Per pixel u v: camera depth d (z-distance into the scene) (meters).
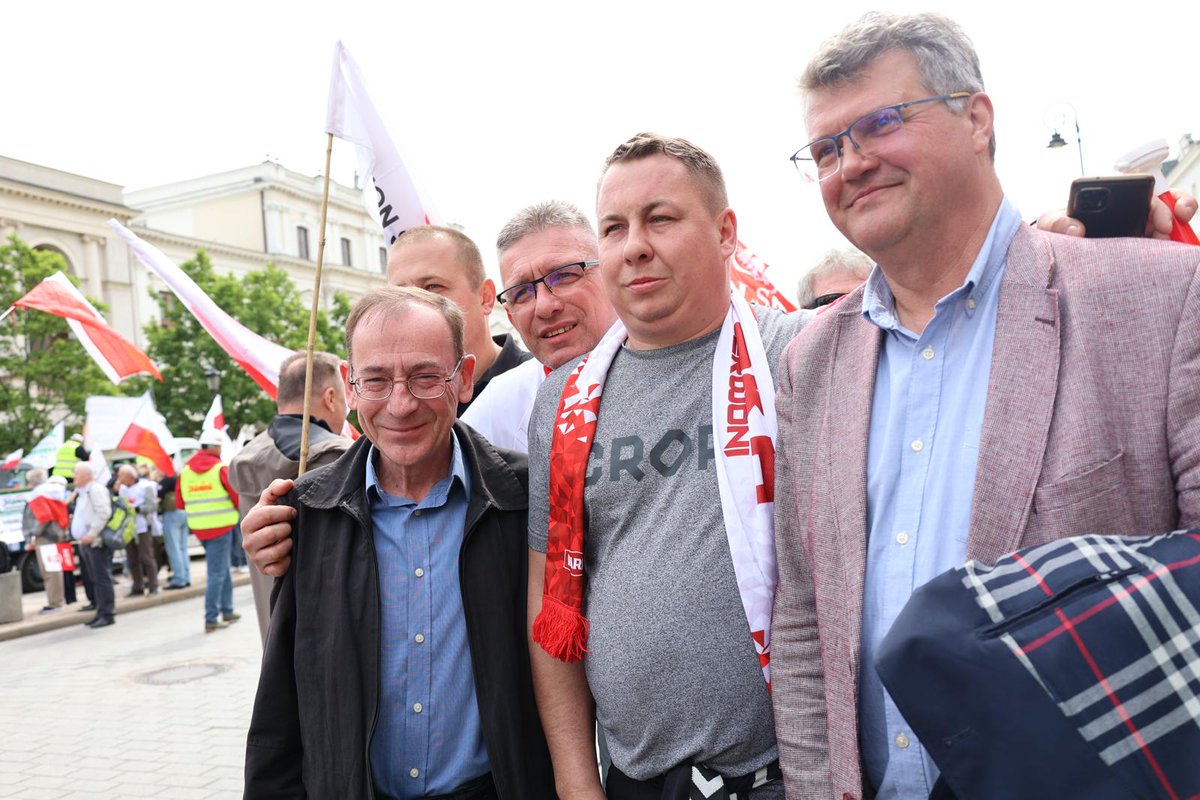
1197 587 1.04
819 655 1.54
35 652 9.09
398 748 1.82
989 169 1.42
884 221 1.37
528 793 1.85
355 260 46.53
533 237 2.65
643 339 1.85
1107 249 1.29
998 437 1.28
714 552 1.64
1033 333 1.30
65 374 22.03
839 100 1.39
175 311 27.02
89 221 31.38
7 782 5.16
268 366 4.52
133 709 6.60
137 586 12.42
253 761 1.85
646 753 1.67
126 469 12.71
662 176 1.74
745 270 4.82
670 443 1.75
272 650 1.88
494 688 1.83
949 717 1.12
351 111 3.23
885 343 1.51
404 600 1.88
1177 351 1.18
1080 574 1.10
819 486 1.51
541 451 1.95
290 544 1.90
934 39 1.35
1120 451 1.19
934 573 1.34
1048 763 1.05
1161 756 1.01
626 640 1.67
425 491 1.95
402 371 1.82
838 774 1.43
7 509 13.59
